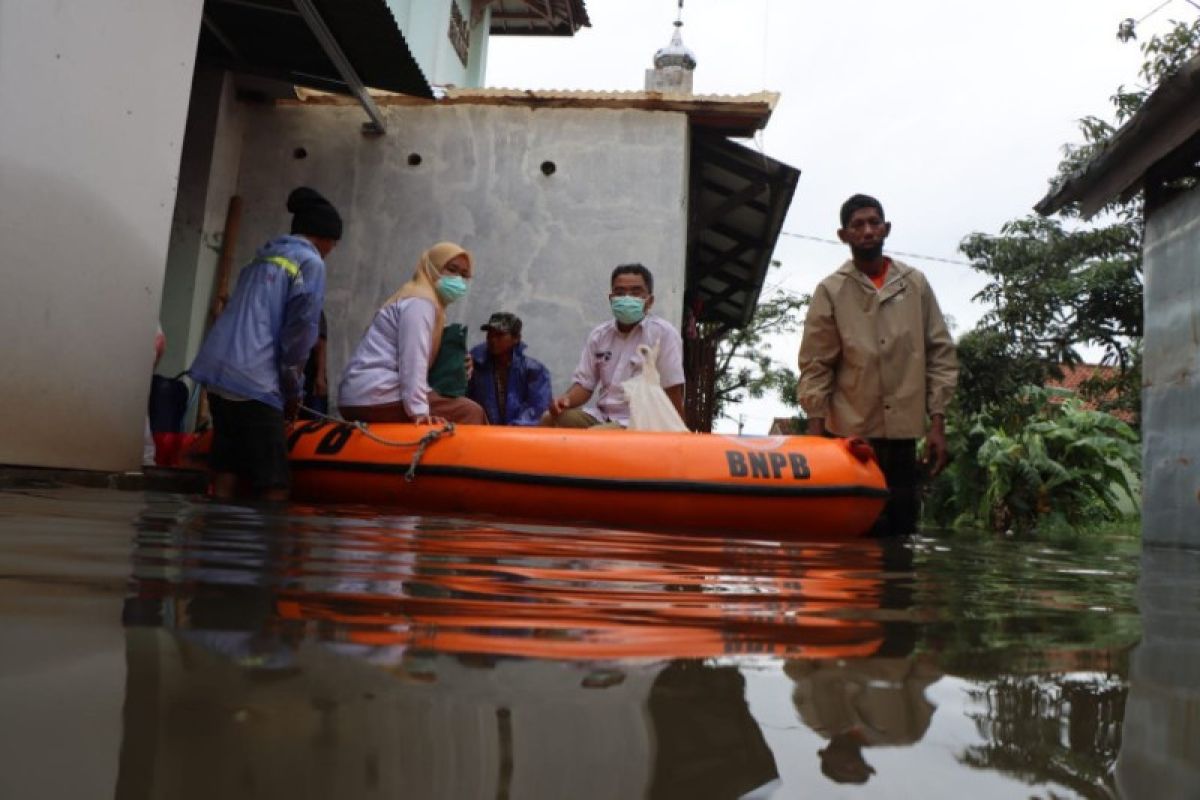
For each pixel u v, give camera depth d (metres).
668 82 9.98
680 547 2.03
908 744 0.43
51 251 3.25
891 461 4.13
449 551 1.49
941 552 2.61
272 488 3.51
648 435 3.57
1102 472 11.16
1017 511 10.79
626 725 0.43
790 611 0.96
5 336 3.05
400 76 6.32
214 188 6.62
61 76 3.26
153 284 3.86
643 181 6.79
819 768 0.38
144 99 3.77
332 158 6.99
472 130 6.95
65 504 2.10
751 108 6.80
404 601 0.84
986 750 0.43
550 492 3.43
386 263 6.88
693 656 0.62
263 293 3.65
